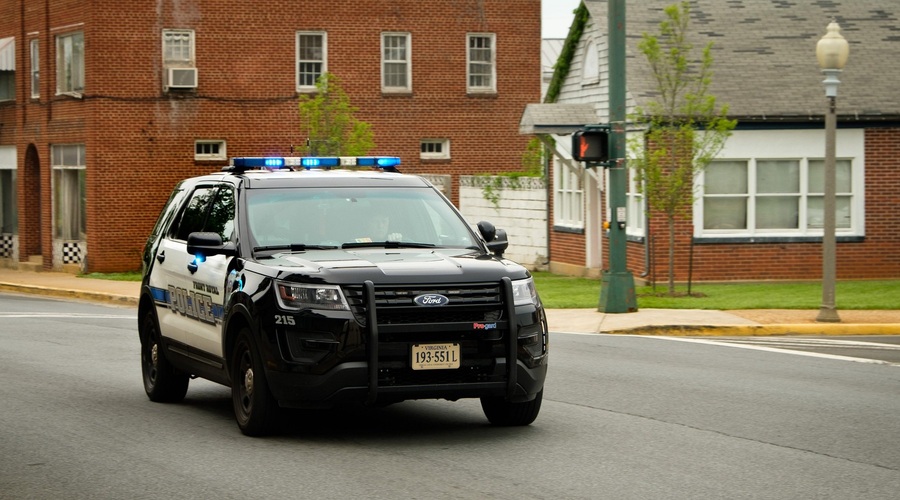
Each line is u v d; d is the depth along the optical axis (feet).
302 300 33.32
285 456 33.22
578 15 107.65
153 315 43.86
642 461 32.58
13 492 29.37
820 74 98.07
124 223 130.31
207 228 40.29
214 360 38.47
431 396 33.55
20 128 145.79
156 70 130.62
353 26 137.18
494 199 122.01
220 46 132.77
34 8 141.38
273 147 135.13
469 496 28.58
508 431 36.99
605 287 75.31
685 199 84.89
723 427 37.76
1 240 154.20
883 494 28.91
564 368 51.78
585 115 103.91
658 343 62.23
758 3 106.11
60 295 109.60
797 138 94.79
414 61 139.74
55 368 52.54
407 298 33.22
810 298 81.35
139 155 130.41
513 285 34.53
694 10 104.68
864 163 95.86
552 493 28.91
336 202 38.68
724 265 94.32
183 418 39.99
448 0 140.05
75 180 135.44
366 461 32.53
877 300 79.77
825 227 69.92
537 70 143.13
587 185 106.01
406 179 40.22
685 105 85.51
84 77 131.54
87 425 38.55
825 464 32.27
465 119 141.49
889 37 103.40
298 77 135.54
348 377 32.76
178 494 28.94
